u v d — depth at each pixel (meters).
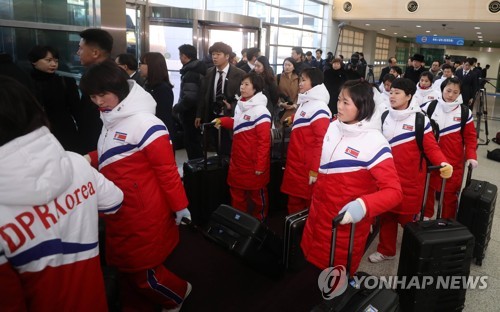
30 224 0.84
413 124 2.43
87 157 1.78
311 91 2.55
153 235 1.66
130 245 1.66
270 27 11.05
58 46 3.52
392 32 19.50
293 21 12.56
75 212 0.97
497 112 10.20
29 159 0.79
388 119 2.55
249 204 3.05
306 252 1.89
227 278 2.41
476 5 12.07
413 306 1.96
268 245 2.07
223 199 3.02
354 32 17.62
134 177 1.60
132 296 1.87
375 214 1.44
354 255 1.79
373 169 1.61
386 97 4.14
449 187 3.06
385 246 2.63
